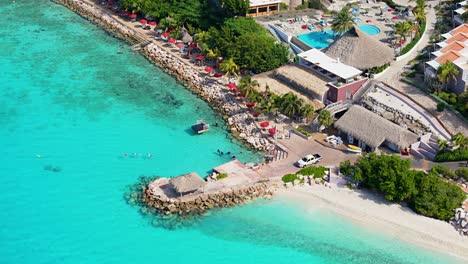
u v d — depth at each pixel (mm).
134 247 96188
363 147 117375
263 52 143750
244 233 99125
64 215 102688
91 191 108375
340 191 107312
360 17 169500
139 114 133500
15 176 112250
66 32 175125
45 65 154625
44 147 121000
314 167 111625
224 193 106562
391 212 102250
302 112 123812
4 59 156625
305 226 100438
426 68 131875
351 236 98250
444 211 99938
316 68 136750
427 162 112125
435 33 158625
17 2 196750
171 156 118562
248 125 127188
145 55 160750
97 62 157375
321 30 161500
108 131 126812
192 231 99438
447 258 93375
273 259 93938
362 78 132000
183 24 169500
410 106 125562
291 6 176875
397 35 156125
